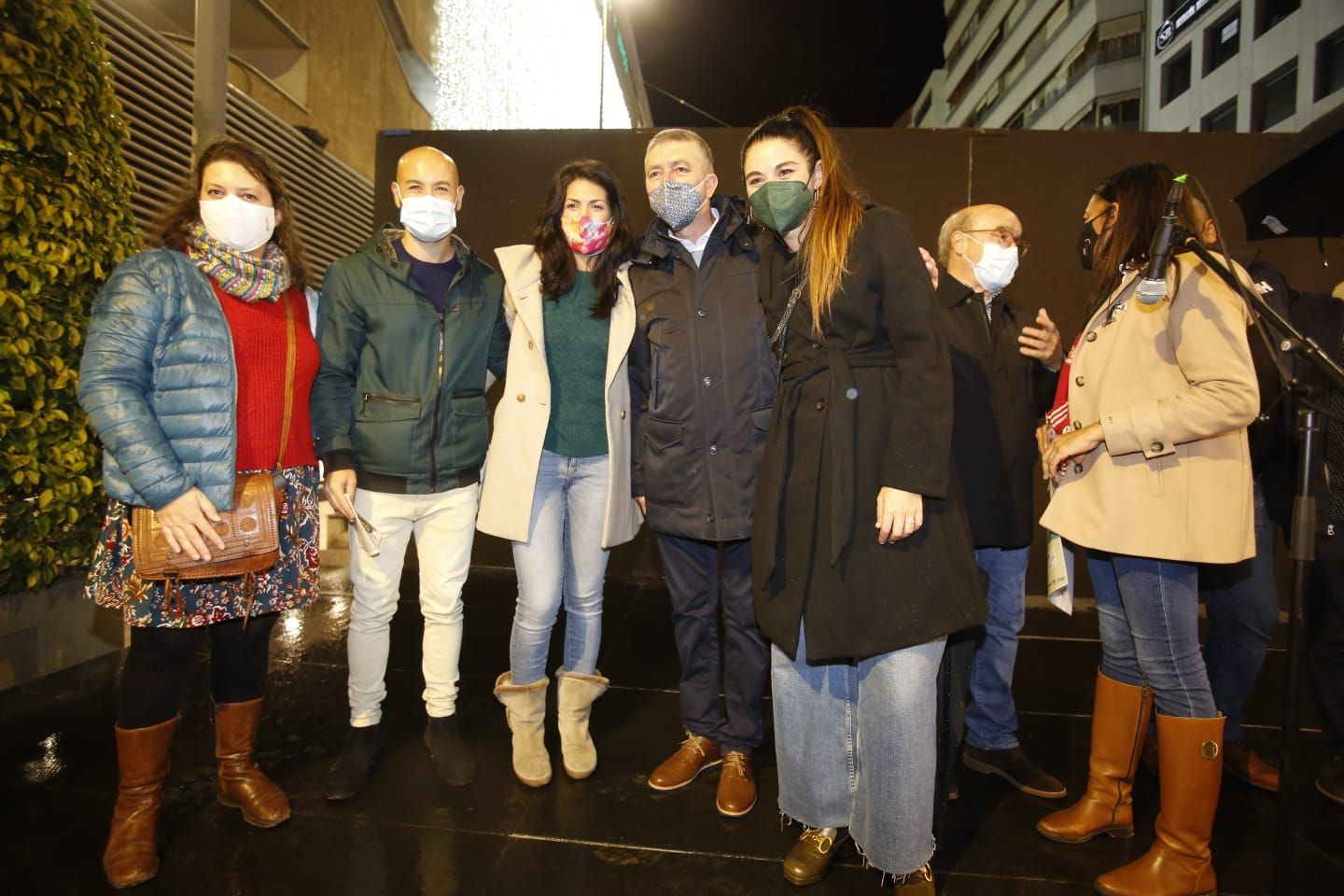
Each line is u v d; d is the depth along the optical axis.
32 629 2.61
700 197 1.83
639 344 2.01
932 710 1.45
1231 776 2.09
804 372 1.53
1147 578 1.59
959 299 1.96
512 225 3.96
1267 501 1.98
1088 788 1.86
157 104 4.68
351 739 2.01
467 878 1.64
